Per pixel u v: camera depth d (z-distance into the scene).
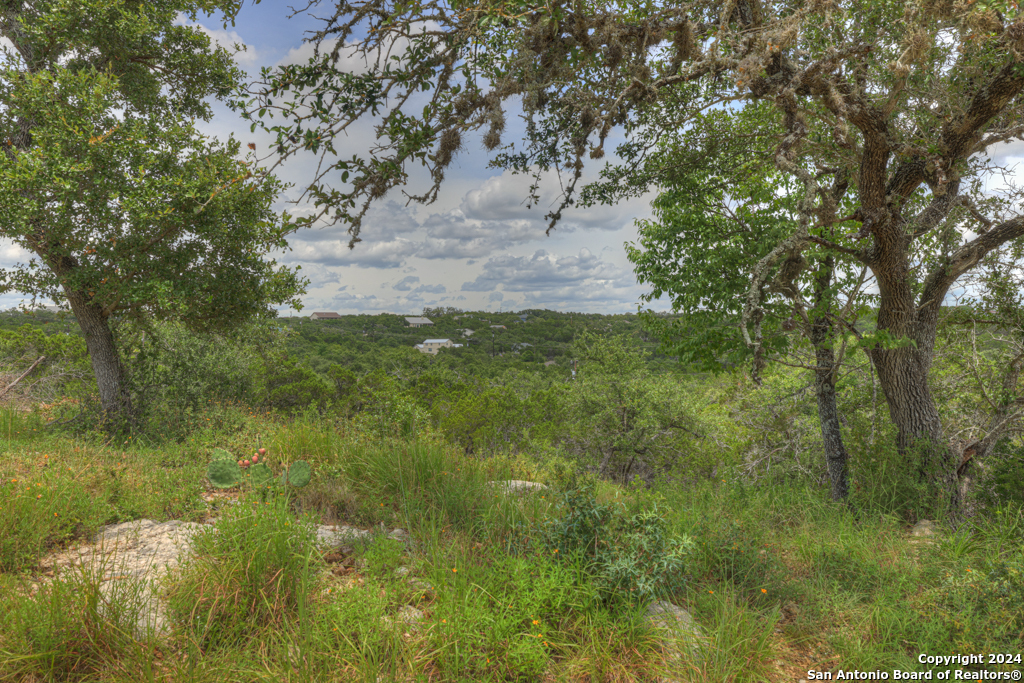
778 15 4.80
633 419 17.52
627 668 3.20
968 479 6.87
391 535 4.60
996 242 6.97
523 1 3.57
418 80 3.65
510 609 3.31
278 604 3.28
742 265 7.59
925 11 4.42
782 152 3.93
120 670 2.71
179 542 4.27
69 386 13.09
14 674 2.61
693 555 4.37
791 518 6.39
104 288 9.51
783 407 11.57
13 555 3.83
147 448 8.72
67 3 8.99
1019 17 4.39
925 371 7.35
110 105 9.37
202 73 11.71
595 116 4.04
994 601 3.70
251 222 9.53
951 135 6.11
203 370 14.38
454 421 18.06
